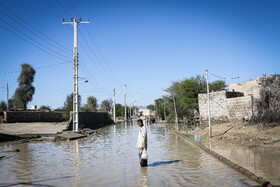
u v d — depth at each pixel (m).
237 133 19.81
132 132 31.92
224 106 27.86
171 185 7.20
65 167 10.05
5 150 15.64
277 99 19.53
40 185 7.38
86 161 11.41
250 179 7.69
